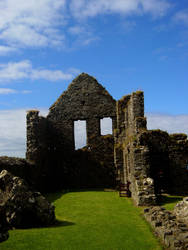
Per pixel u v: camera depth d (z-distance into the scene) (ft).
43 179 84.28
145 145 60.64
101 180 92.17
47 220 37.81
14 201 36.45
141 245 29.91
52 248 28.73
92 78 96.53
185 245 26.73
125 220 41.11
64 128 95.25
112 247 29.32
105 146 93.25
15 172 63.46
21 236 32.45
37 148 79.97
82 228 36.47
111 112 94.07
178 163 67.72
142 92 65.62
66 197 67.77
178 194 65.87
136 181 55.11
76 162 93.56
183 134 68.80
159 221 35.09
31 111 81.71
